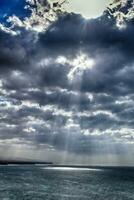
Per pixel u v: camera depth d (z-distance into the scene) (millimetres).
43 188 80500
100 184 101875
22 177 129250
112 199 62656
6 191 70125
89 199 61188
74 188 83562
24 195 63438
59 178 130750
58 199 59312
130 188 88625
